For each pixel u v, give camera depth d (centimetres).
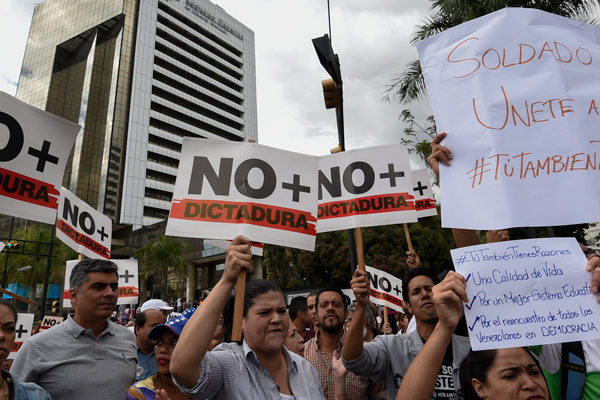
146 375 376
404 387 165
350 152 392
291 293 1248
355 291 271
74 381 279
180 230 256
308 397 217
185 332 180
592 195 194
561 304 170
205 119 7969
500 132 207
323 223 382
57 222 537
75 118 7425
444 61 230
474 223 198
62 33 8212
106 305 302
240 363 205
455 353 246
